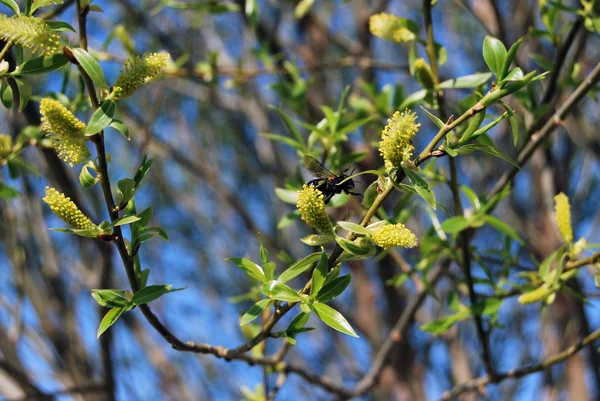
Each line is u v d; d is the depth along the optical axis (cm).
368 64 487
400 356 618
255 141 734
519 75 199
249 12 460
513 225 582
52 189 198
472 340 668
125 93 198
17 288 526
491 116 310
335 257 212
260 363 362
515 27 531
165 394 681
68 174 416
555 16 342
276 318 226
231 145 762
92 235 204
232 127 746
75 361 554
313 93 595
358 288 660
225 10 465
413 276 410
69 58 199
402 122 192
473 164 645
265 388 379
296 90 438
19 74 207
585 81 317
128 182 206
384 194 201
